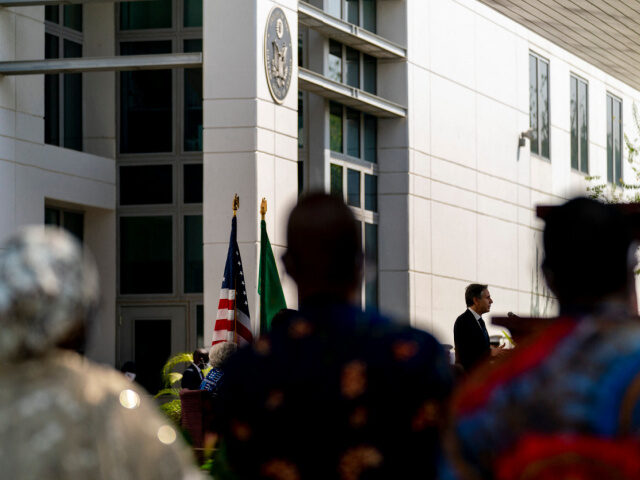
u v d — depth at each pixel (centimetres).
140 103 2858
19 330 298
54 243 309
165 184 2844
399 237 2938
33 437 291
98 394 301
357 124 2906
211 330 2155
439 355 352
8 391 296
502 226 3450
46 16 2675
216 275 2172
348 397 344
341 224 367
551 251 305
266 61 2223
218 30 2205
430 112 3070
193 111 2844
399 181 2948
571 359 284
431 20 3088
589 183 4097
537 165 3700
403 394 345
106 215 2753
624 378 276
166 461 305
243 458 355
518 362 292
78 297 304
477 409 291
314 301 366
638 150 3734
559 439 276
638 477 269
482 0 2492
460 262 3198
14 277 299
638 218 323
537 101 3741
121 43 2850
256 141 2184
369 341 352
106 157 2805
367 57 2945
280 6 2294
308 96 2780
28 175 2411
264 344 362
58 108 2708
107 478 294
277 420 349
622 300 303
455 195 3186
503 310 3422
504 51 3512
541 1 2438
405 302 2923
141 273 2836
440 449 333
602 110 4259
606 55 3048
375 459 343
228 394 359
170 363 2202
